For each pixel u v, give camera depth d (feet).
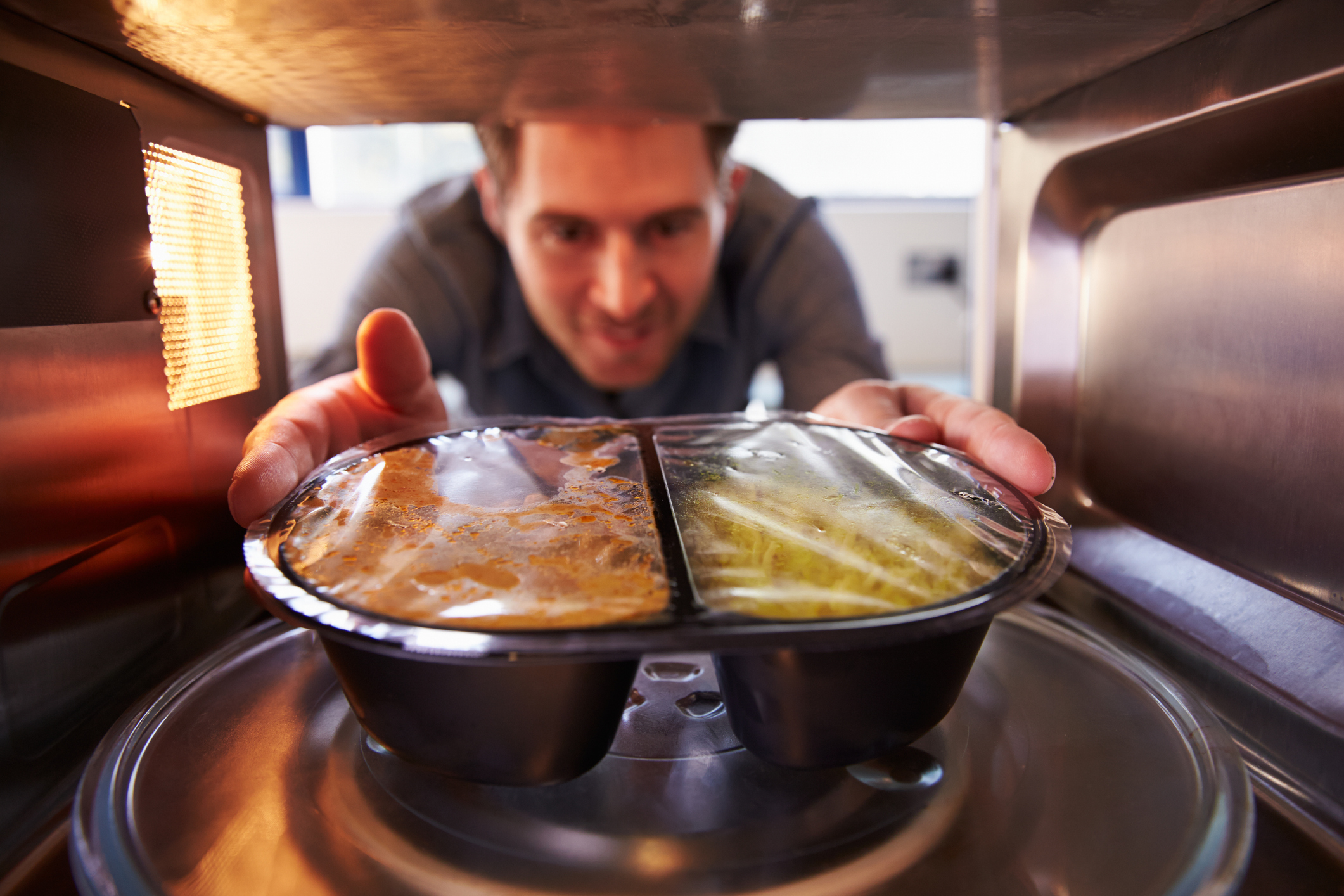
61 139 1.19
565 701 1.02
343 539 1.17
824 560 1.11
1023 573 1.10
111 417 1.39
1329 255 1.32
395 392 2.02
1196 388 1.63
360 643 0.94
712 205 3.12
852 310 4.23
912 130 11.62
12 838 1.14
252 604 1.90
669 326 3.36
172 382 1.57
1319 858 1.12
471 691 1.00
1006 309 2.03
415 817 1.07
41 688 1.22
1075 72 1.56
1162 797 1.11
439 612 0.98
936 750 1.21
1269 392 1.45
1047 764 1.19
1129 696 1.37
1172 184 1.63
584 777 1.14
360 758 1.20
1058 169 1.80
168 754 1.20
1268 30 1.20
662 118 1.91
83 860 0.96
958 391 10.87
